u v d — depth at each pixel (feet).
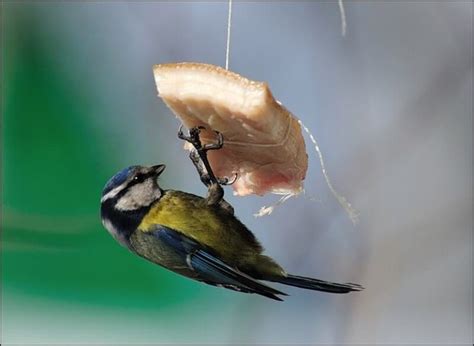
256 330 44.86
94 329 46.42
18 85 45.88
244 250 27.02
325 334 44.32
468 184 42.22
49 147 45.27
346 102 43.78
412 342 43.62
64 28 47.19
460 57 43.55
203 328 46.09
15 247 44.29
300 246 41.65
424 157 42.96
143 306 46.42
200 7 45.65
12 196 44.16
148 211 27.68
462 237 42.11
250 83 23.45
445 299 44.01
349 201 42.11
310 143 42.88
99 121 46.65
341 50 44.37
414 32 44.16
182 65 24.02
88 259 45.39
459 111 43.11
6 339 45.80
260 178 26.14
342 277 41.01
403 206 42.11
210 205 27.09
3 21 45.93
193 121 24.89
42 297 46.09
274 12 44.98
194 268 27.22
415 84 43.86
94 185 45.62
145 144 46.62
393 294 41.16
